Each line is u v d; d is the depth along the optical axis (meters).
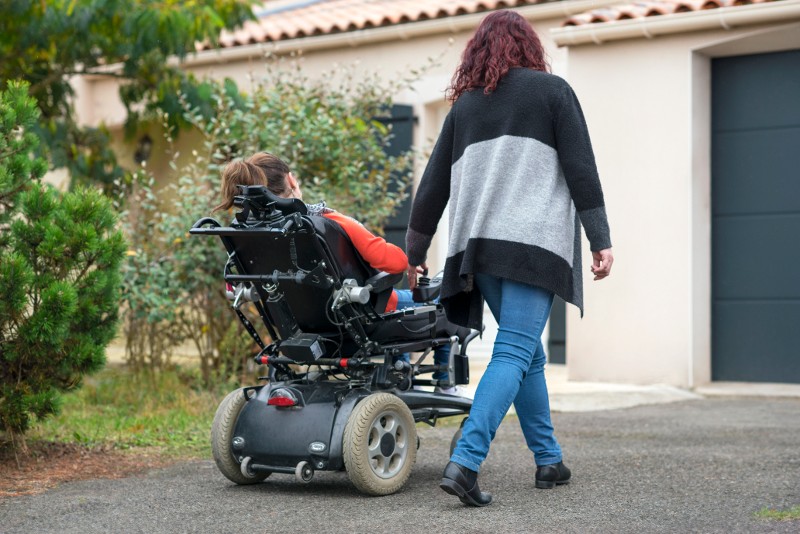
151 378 7.02
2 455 4.64
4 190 4.55
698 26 7.90
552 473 4.00
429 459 4.79
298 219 3.68
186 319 7.23
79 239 4.50
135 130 10.12
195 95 9.50
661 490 3.94
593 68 8.41
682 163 8.10
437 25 9.65
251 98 7.86
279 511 3.60
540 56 3.79
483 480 4.20
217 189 7.11
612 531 3.22
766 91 8.20
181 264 7.00
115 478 4.29
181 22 8.91
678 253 8.12
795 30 7.68
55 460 4.64
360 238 3.89
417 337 4.21
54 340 4.38
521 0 9.36
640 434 5.66
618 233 8.34
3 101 4.61
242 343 7.32
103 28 9.11
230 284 4.18
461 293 3.75
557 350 9.84
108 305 4.66
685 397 7.59
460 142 3.73
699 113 8.19
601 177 8.39
